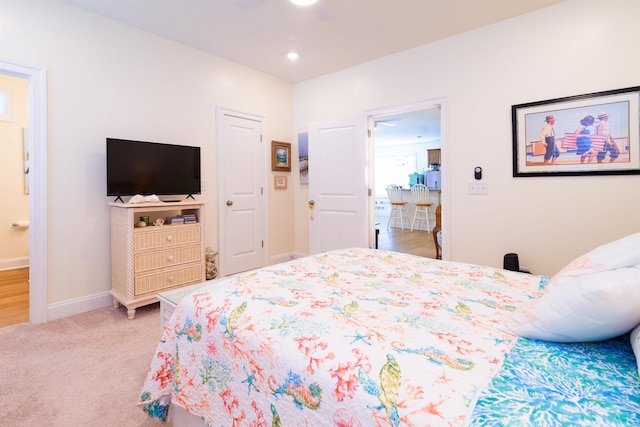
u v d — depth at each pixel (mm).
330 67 3928
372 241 3883
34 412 1522
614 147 2414
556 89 2631
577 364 752
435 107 3334
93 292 2785
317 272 1585
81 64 2668
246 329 990
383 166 10133
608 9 2412
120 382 1764
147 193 2918
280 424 846
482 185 3012
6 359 1988
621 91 2369
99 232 2805
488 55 2939
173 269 2861
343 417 724
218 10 2689
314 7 2656
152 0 2549
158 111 3152
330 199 4078
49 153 2525
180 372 1167
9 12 2326
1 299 3062
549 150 2676
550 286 1009
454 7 2652
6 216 4168
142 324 2504
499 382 689
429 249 5414
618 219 2432
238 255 3904
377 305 1142
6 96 4156
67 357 2014
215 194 3658
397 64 3512
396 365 760
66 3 2578
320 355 831
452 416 609
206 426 1140
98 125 2771
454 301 1187
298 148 4508
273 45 3338
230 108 3732
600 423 564
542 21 2674
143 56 3037
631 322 745
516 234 2859
